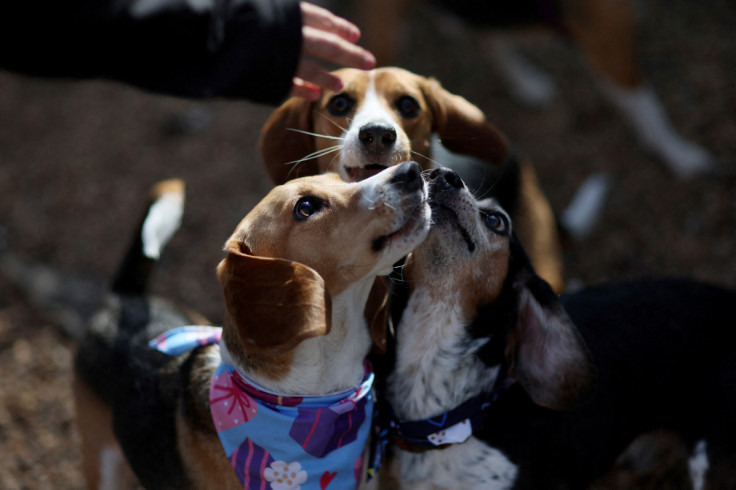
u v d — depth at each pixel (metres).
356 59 2.57
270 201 2.15
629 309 2.79
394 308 2.47
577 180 4.82
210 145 5.60
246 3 2.30
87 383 2.89
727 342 2.84
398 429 2.42
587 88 5.49
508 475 2.40
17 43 2.06
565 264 4.31
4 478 3.48
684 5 6.02
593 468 2.60
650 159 4.84
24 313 4.46
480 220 2.33
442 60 6.04
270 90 2.43
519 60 5.69
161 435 2.56
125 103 6.17
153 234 3.08
